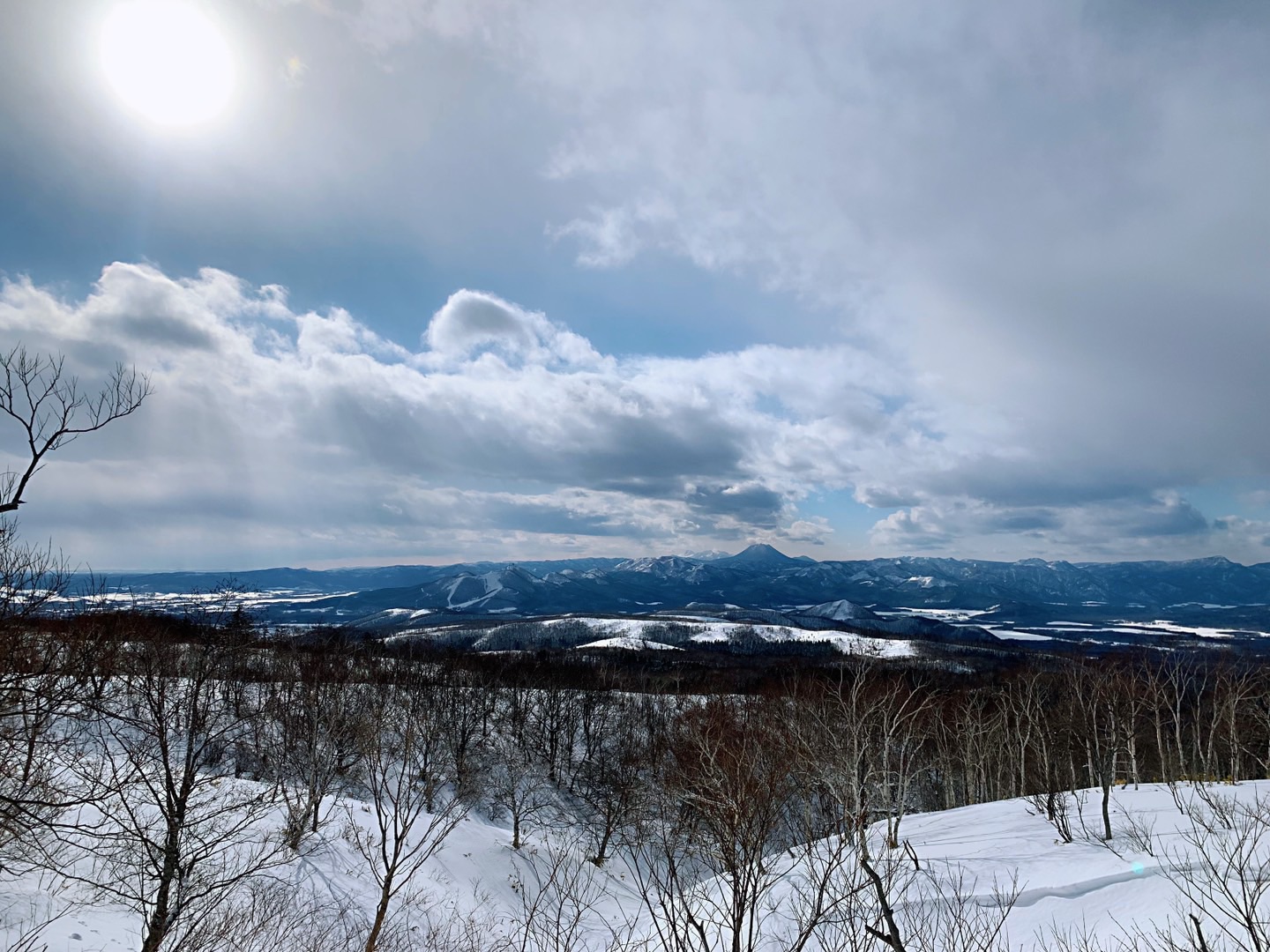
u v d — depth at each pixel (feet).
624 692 293.84
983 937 51.16
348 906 83.51
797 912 44.57
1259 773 173.58
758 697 192.13
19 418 33.12
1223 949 41.37
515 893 109.60
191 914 53.01
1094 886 61.72
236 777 87.81
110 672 45.24
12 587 39.47
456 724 199.62
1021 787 167.84
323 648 188.03
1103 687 153.99
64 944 51.44
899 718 107.45
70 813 63.00
